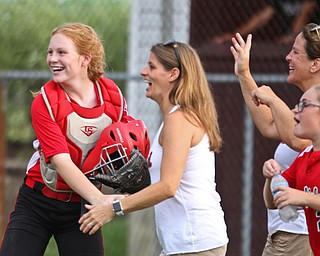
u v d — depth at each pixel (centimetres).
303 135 1630
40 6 4591
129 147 1772
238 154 3350
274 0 3456
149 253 3256
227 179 3359
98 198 1722
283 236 1911
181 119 1727
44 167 1828
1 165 3069
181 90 1750
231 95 3359
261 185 3319
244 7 3506
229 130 3359
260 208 3303
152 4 3638
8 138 4412
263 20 3444
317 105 1606
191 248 1736
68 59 1792
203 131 1755
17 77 2991
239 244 3331
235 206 3356
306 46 1806
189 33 3459
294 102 3284
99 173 1812
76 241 1886
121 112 1858
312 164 1628
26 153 4406
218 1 3528
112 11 4750
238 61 1917
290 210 1631
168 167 1691
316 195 1570
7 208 3475
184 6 3494
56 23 4591
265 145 3331
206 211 1750
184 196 1744
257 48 3406
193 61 1778
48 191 1858
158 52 1784
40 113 1778
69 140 1802
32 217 1869
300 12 3400
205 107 1764
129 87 3619
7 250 1844
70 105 1797
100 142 1788
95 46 1831
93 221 1711
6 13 4581
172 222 1752
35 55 4581
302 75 1827
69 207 1866
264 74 3353
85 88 1833
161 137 1769
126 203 1698
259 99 1803
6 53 4612
